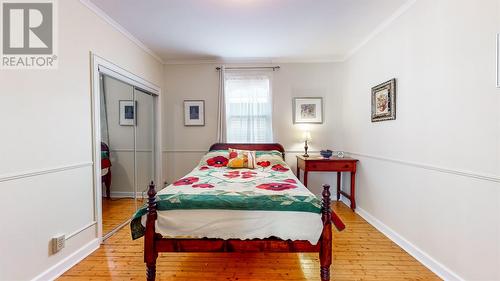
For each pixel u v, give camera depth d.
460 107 1.86
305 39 3.45
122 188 3.13
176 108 4.44
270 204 1.89
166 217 1.89
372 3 2.48
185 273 2.08
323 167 3.70
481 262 1.70
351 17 2.79
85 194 2.38
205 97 4.42
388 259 2.31
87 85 2.43
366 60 3.44
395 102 2.71
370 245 2.61
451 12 1.94
